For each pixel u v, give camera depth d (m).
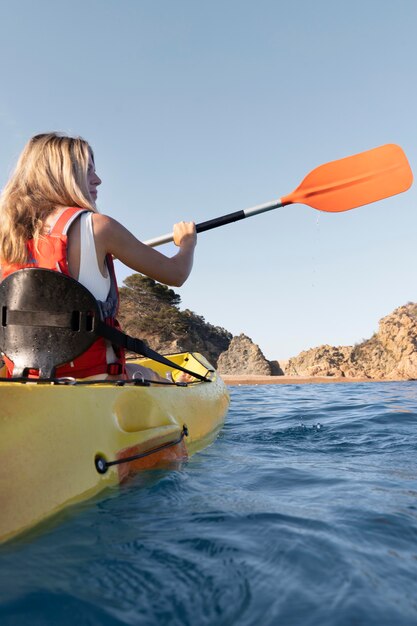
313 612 1.00
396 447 3.34
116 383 1.99
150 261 2.10
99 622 0.93
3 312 1.89
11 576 1.10
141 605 1.00
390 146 3.85
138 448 1.87
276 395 11.07
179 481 1.98
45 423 1.49
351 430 4.23
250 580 1.13
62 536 1.35
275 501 1.78
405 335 61.28
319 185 3.76
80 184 2.04
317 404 7.55
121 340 2.04
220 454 2.77
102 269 1.96
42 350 1.85
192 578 1.12
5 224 1.94
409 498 1.89
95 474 1.60
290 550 1.30
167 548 1.29
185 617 0.97
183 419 2.55
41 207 1.92
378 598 1.07
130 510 1.60
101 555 1.23
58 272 1.83
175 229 2.60
